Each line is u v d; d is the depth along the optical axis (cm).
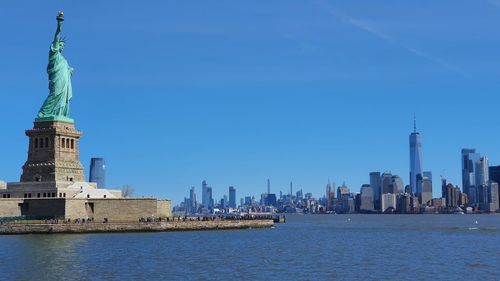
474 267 13762
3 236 19612
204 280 11488
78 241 18212
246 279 11669
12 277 11638
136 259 14338
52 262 13588
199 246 18000
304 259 15125
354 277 12056
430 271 13012
